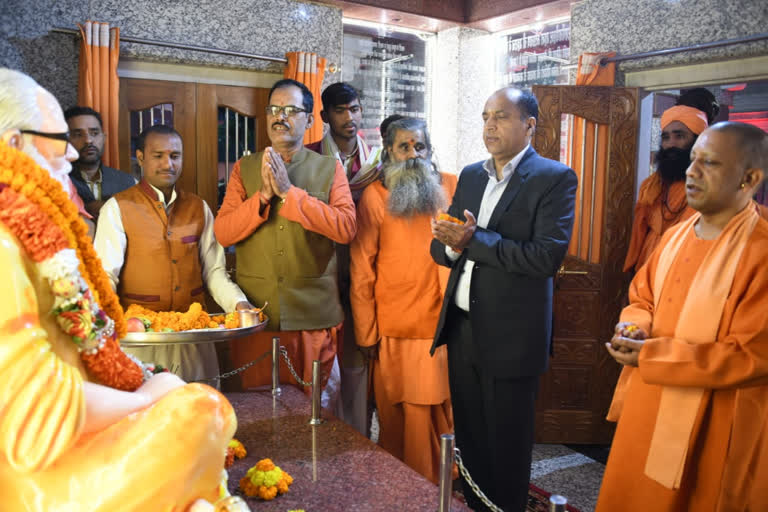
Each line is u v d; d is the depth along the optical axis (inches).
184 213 107.0
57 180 43.5
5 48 132.3
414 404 116.0
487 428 97.0
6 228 36.9
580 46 173.0
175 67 156.8
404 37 214.4
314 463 76.7
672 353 68.1
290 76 166.1
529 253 88.4
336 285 117.5
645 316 76.3
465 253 97.2
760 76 139.6
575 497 120.6
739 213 69.0
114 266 100.3
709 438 67.7
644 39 157.9
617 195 152.3
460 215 102.2
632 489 73.9
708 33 145.2
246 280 112.2
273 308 109.9
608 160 151.0
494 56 218.8
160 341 82.0
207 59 158.4
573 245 153.9
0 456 36.3
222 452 41.9
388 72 212.2
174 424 39.0
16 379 34.1
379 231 118.6
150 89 154.6
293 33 170.7
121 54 147.0
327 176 113.9
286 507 66.2
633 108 151.3
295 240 109.4
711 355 65.8
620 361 73.7
